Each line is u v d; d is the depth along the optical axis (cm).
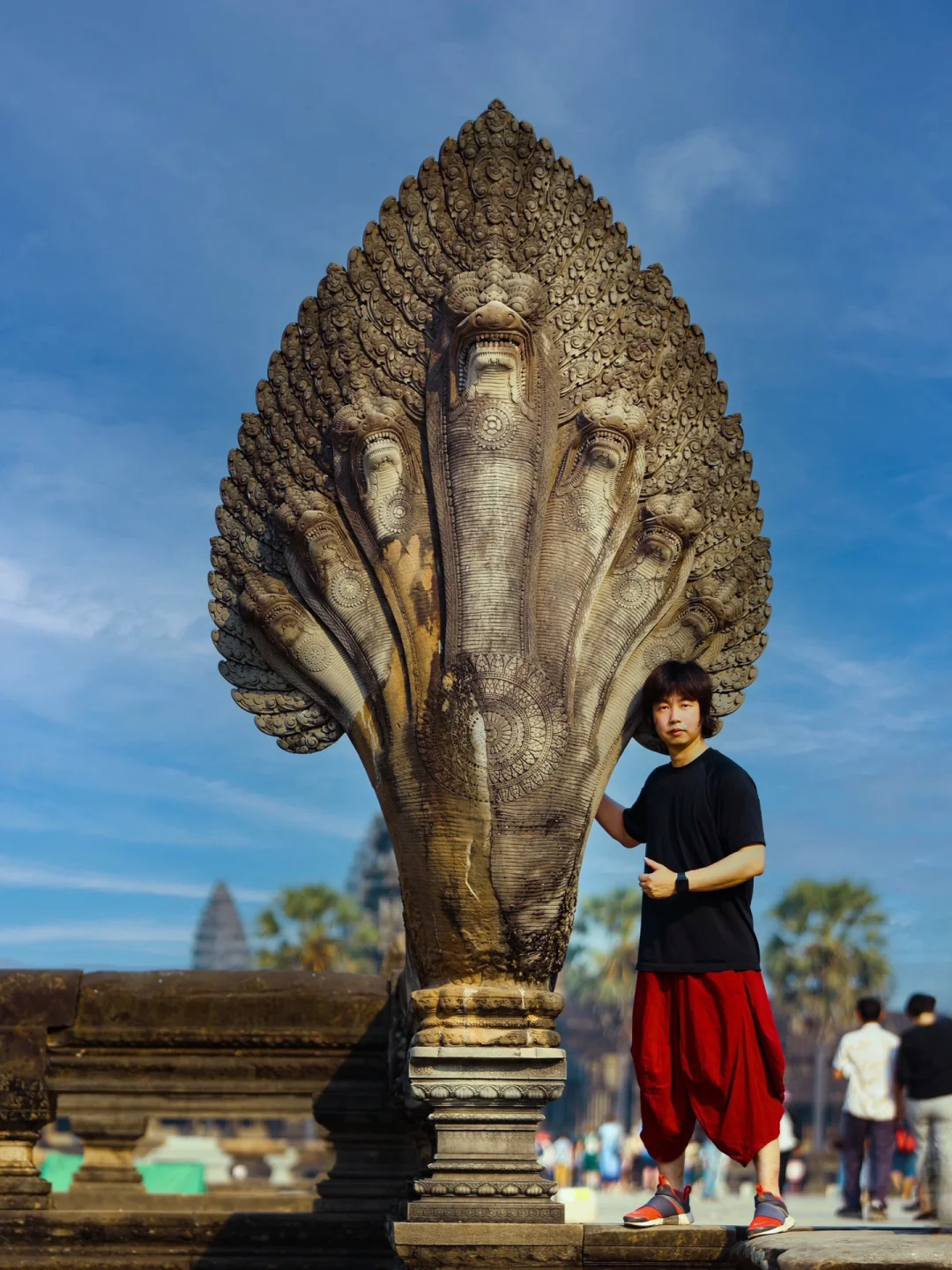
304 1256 488
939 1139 722
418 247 404
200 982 527
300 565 400
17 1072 500
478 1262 334
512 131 406
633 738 418
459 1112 349
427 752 357
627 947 7606
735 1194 2728
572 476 389
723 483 422
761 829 366
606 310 404
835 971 6347
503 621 362
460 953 355
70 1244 484
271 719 413
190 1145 1909
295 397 413
